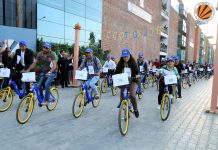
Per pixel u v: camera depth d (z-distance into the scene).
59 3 17.11
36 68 6.33
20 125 5.34
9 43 12.20
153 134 5.14
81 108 6.38
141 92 9.37
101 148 4.28
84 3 19.91
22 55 7.00
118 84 5.17
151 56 37.22
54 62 6.12
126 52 5.41
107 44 23.56
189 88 14.42
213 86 7.27
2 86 7.41
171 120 6.33
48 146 4.28
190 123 6.10
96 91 6.87
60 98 8.74
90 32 20.97
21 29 13.81
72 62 12.71
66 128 5.30
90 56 6.74
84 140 4.64
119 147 4.36
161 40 47.12
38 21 15.40
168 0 46.88
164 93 6.51
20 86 7.06
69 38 18.41
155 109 7.62
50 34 16.44
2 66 8.87
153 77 13.98
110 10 23.95
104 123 5.82
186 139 4.91
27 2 14.62
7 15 13.65
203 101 9.52
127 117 5.11
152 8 36.31
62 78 11.49
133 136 4.96
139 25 31.44
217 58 7.16
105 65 10.95
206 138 5.01
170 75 6.36
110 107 7.64
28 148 4.16
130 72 5.46
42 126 5.36
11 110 6.51
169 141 4.76
